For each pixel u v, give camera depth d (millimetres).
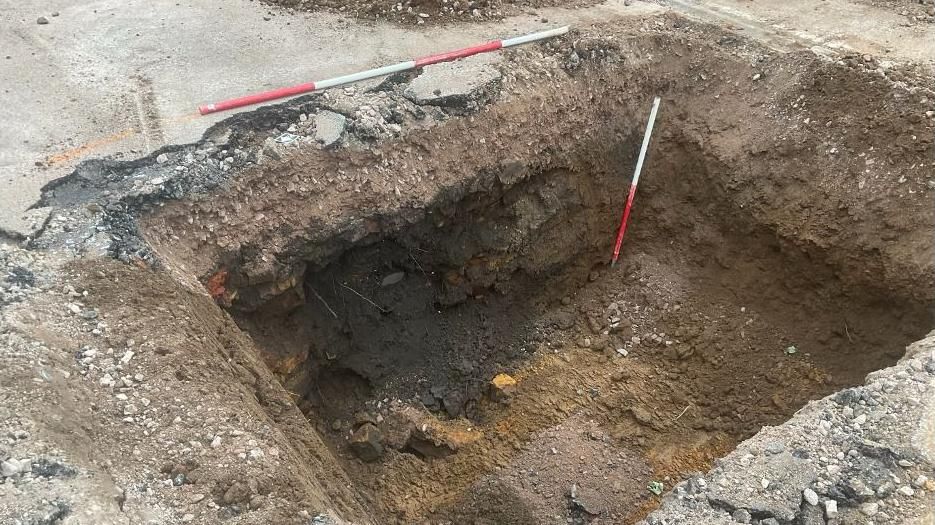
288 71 5375
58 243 3904
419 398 5582
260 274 4410
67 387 3168
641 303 6082
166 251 4148
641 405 5414
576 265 6230
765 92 5660
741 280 5738
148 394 3262
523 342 5973
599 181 6008
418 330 5656
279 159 4578
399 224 4922
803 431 3424
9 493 2646
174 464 3004
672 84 6039
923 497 3045
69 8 6246
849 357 5102
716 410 5348
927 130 4840
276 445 3258
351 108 4953
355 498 4207
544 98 5496
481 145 5176
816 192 5203
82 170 4340
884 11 6566
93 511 2654
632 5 6730
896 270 4738
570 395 5531
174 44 5715
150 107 4906
